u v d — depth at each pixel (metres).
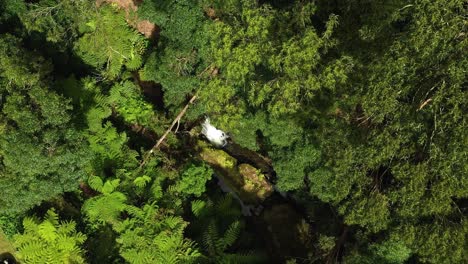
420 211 11.24
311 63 12.02
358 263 13.73
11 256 16.58
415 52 10.02
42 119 13.15
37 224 15.67
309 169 14.40
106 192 16.27
